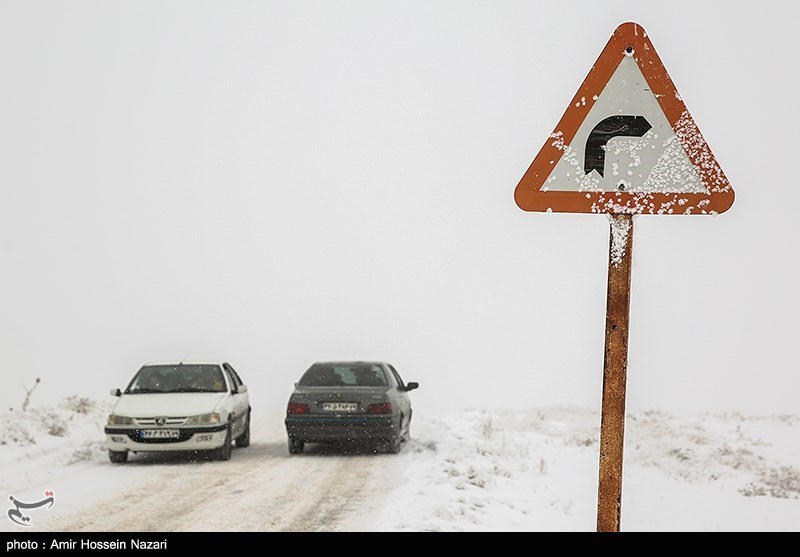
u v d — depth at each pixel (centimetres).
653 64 381
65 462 1503
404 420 1764
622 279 376
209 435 1535
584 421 2203
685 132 379
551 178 385
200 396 1634
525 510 998
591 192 382
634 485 1160
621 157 381
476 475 1266
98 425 2028
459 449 1666
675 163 378
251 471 1413
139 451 1517
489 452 1582
